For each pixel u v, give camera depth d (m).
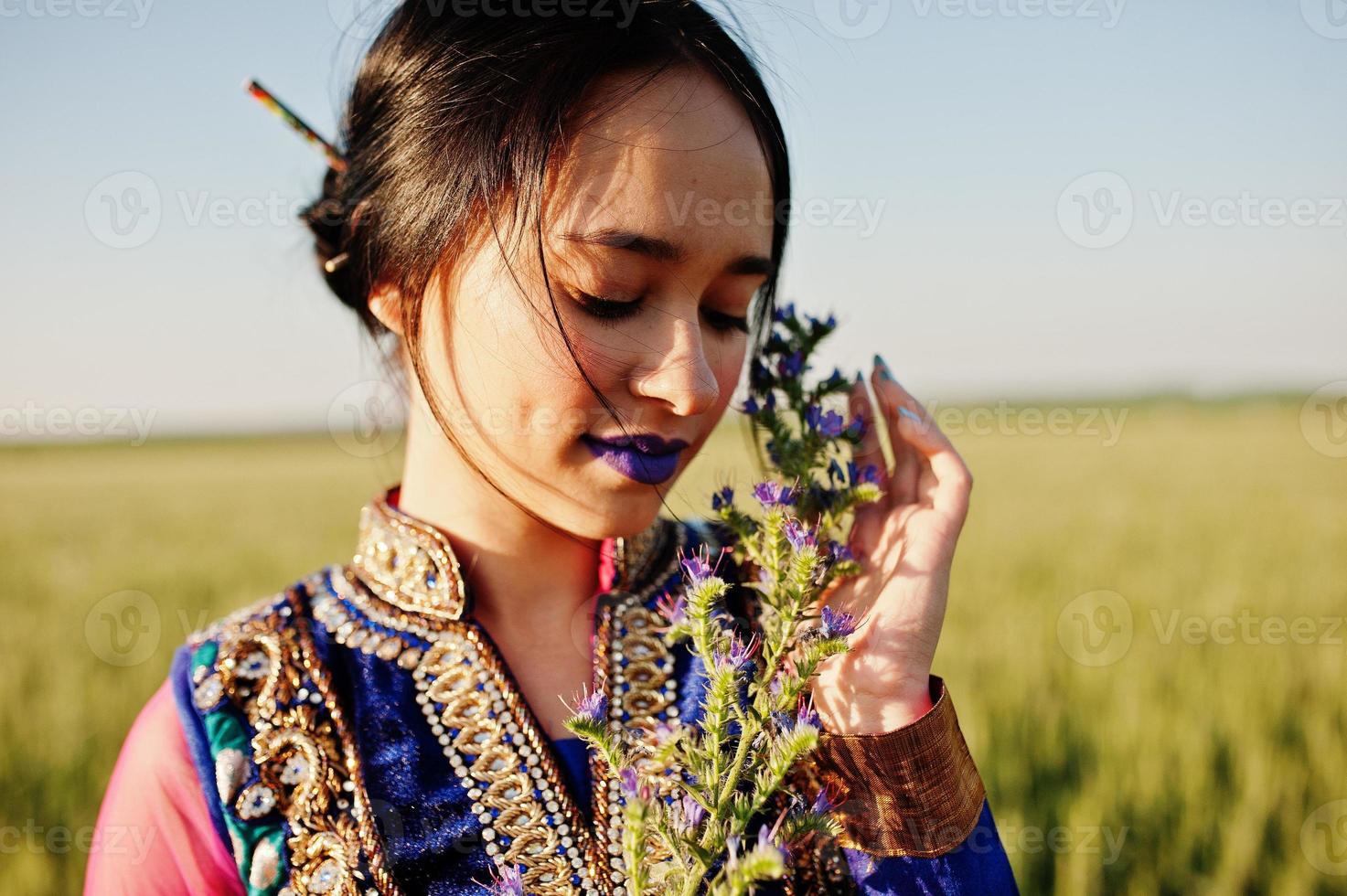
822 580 1.21
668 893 0.99
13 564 10.57
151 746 1.12
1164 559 8.93
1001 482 15.30
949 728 1.19
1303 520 10.93
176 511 15.59
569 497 1.11
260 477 23.17
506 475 1.12
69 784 4.99
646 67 1.04
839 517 1.28
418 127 1.13
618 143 1.02
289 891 1.06
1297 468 17.23
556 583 1.26
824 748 1.19
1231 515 11.40
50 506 17.02
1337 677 5.60
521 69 1.04
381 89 1.22
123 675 6.40
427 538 1.20
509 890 1.00
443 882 1.08
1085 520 11.05
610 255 1.02
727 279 1.10
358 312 1.34
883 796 1.16
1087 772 4.82
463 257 1.08
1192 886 4.05
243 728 1.11
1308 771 4.75
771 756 0.99
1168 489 14.16
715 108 1.07
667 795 1.11
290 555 10.45
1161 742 5.01
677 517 1.21
